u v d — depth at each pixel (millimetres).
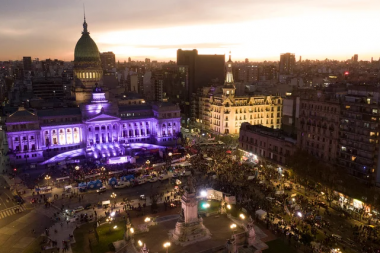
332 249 79500
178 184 124125
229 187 120500
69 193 120188
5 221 100188
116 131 179875
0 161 162750
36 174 143125
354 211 104500
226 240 81375
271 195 112500
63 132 170000
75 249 83500
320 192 117750
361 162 113062
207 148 176250
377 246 82875
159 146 177125
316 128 130000
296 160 125312
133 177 129375
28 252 83188
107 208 107125
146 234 85938
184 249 77625
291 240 85688
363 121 111188
